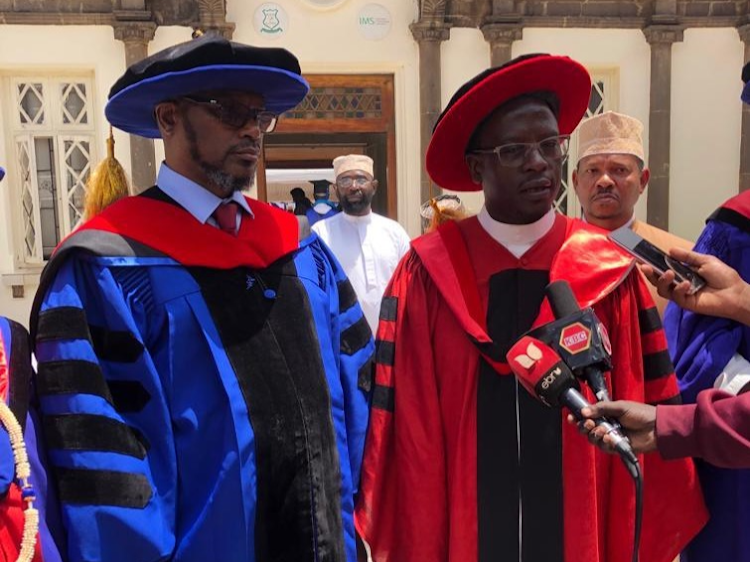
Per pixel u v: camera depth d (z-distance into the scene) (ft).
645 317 6.08
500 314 5.86
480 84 5.53
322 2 20.51
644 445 4.82
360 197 14.70
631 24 21.68
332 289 6.39
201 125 5.36
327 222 15.11
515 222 5.97
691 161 22.56
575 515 5.60
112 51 19.93
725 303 5.79
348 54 20.83
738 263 6.34
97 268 5.10
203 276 5.35
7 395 4.72
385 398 6.10
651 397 6.04
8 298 20.29
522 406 5.70
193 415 5.16
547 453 5.67
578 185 9.49
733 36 22.26
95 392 4.91
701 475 6.53
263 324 5.48
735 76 22.41
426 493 5.78
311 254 6.26
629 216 9.18
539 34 21.52
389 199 22.18
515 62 5.48
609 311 5.89
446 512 5.85
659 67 21.86
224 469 5.10
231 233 5.67
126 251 5.17
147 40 19.77
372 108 21.84
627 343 5.85
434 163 6.47
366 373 6.45
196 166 5.50
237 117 5.38
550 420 5.67
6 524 4.43
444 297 5.86
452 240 6.16
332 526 5.57
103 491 4.75
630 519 5.83
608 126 8.95
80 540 4.69
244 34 20.30
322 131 21.71
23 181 20.75
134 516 4.80
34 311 5.19
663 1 21.54
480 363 5.80
